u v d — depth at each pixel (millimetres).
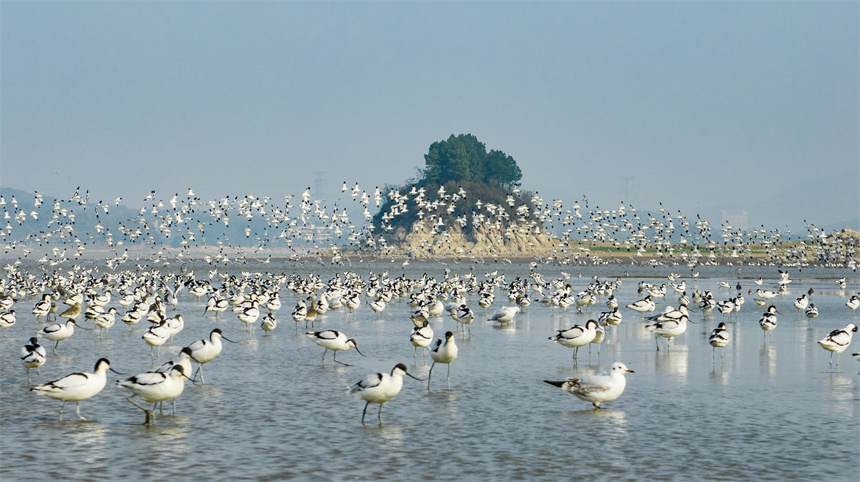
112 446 23344
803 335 52750
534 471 21062
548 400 30188
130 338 49875
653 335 52469
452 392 31781
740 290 106125
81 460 21922
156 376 25953
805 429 25500
